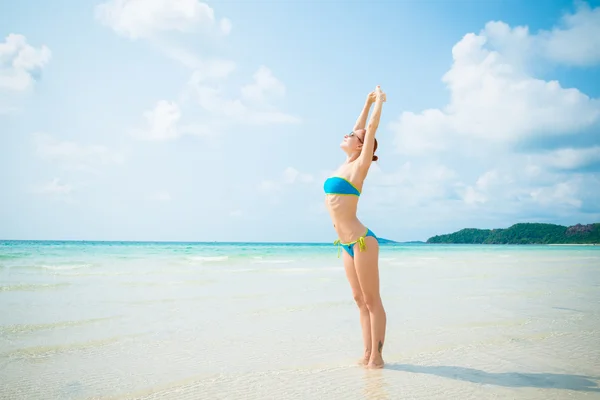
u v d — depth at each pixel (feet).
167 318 20.68
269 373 13.00
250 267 56.80
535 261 81.82
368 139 13.60
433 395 11.27
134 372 12.94
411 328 19.19
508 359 14.60
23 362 13.71
